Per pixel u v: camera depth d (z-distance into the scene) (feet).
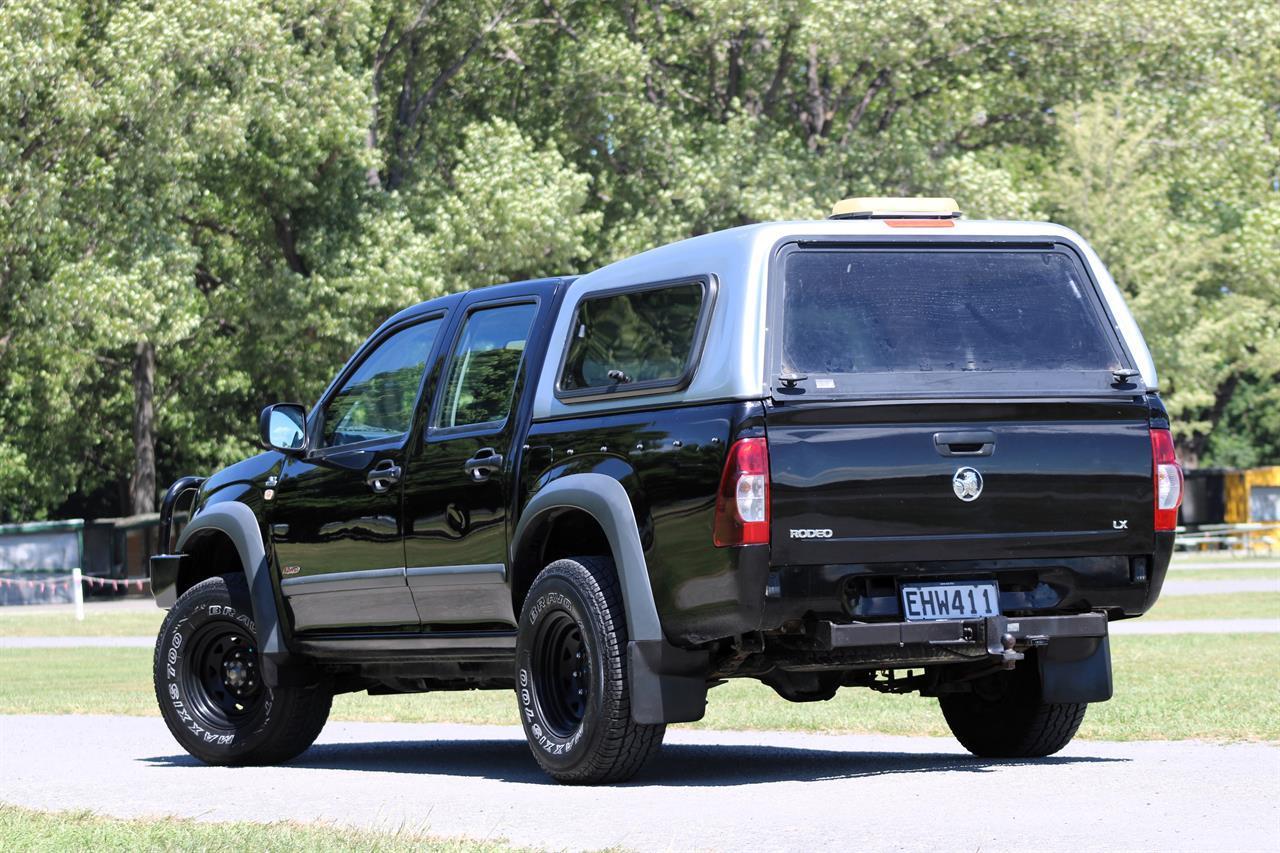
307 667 82.99
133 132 331.98
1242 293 459.32
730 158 364.58
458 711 109.70
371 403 80.18
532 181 350.84
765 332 63.57
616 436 66.74
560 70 383.65
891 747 82.07
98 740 95.71
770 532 61.98
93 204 331.98
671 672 65.10
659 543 64.44
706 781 68.03
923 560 63.77
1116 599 66.90
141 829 56.34
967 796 60.44
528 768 76.89
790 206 356.38
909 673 73.67
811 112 398.62
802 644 65.00
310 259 356.18
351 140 341.62
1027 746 73.77
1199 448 568.41
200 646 85.30
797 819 55.77
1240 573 322.96
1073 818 54.44
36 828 57.36
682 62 402.31
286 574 82.43
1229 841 49.24
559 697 69.15
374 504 77.87
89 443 472.85
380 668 81.15
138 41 324.60
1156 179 419.54
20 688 145.28
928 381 64.80
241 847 51.29
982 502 64.23
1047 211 424.05
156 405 452.76
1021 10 367.86
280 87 336.70
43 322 335.26
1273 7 380.58
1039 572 65.98
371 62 386.73
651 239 363.56
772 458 62.18
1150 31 376.07
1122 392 66.74
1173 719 85.92
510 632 72.49
